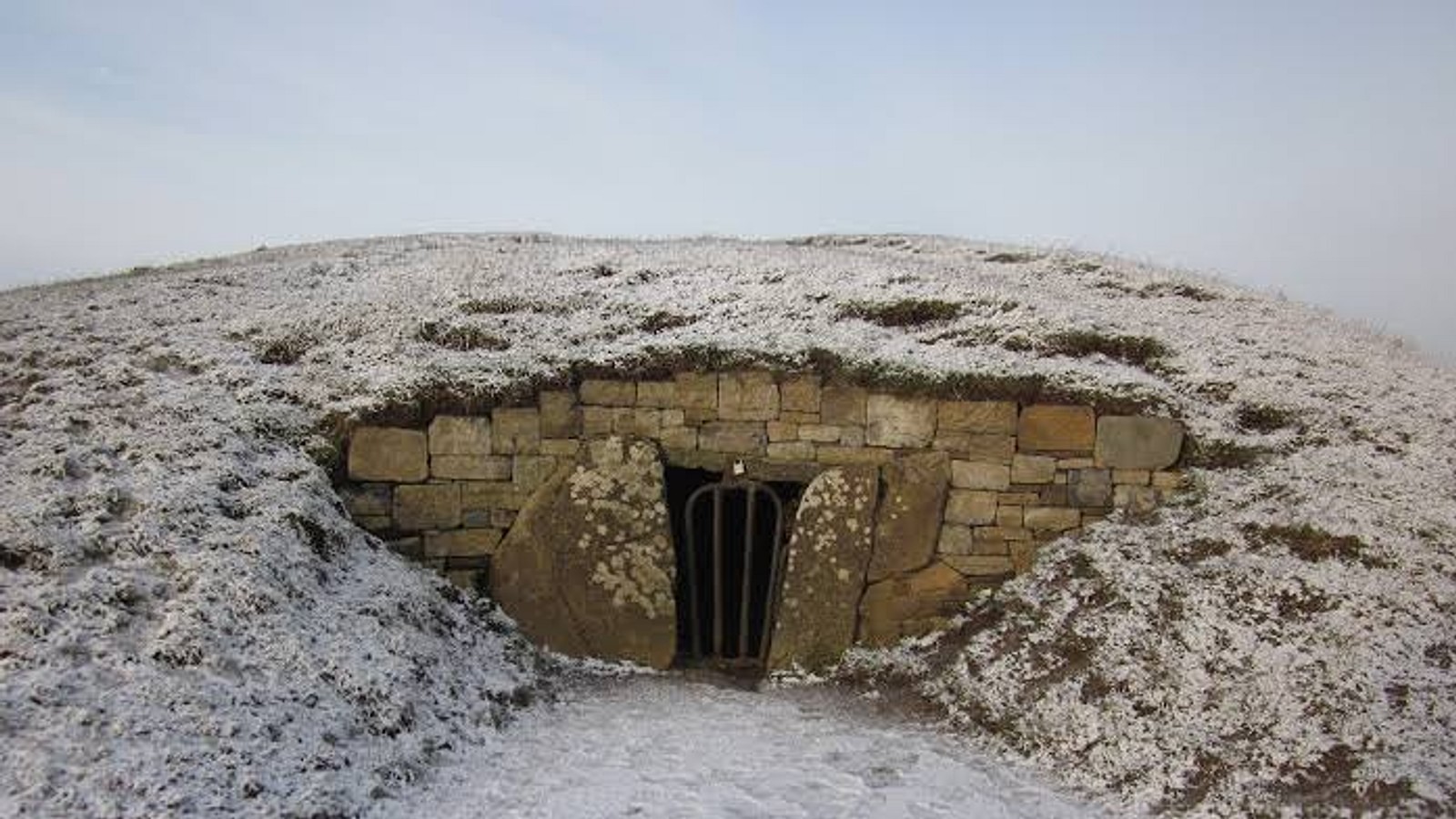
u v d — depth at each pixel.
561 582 7.75
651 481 7.91
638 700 7.05
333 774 5.09
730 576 8.97
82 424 7.39
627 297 9.42
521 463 7.95
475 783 5.53
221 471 6.99
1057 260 12.16
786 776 5.84
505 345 8.64
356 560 7.14
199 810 4.52
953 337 8.80
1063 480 7.85
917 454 7.92
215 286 10.32
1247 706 5.79
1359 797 5.05
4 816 4.13
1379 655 5.85
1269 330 9.80
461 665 6.73
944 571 7.82
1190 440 7.91
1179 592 6.75
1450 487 7.40
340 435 7.79
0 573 5.62
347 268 10.91
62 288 11.08
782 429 8.06
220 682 5.30
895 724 6.71
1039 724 6.24
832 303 9.23
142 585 5.79
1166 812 5.36
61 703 4.82
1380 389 8.79
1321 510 7.15
